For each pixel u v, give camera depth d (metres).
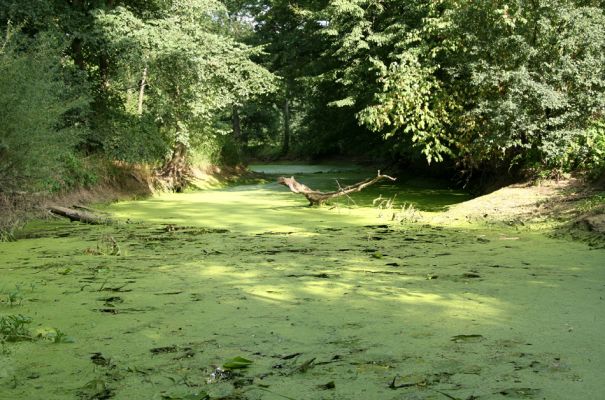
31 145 8.41
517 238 7.62
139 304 4.72
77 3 14.71
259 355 3.51
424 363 3.33
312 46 23.84
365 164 32.97
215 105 16.86
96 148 15.08
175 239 8.23
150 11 16.66
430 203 12.62
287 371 3.25
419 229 8.74
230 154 23.58
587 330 3.89
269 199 14.48
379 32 16.73
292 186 12.73
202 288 5.27
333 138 23.97
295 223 9.77
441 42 12.62
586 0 10.62
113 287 5.33
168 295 5.02
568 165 10.24
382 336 3.82
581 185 9.59
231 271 6.02
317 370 3.25
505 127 10.23
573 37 9.55
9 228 8.63
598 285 5.12
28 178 8.77
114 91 16.33
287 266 6.24
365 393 2.94
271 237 8.30
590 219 7.63
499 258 6.40
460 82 11.54
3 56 8.67
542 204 9.25
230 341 3.77
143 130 15.66
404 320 4.18
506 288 5.07
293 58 25.55
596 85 9.64
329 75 19.39
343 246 7.44
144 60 14.63
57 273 6.00
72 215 10.35
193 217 10.82
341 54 18.17
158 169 17.11
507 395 2.88
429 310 4.43
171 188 16.95
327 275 5.75
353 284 5.34
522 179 10.96
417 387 2.99
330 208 12.05
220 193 16.72
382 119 12.57
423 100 11.78
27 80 8.69
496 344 3.63
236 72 17.03
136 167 16.09
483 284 5.23
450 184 16.53
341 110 20.97
